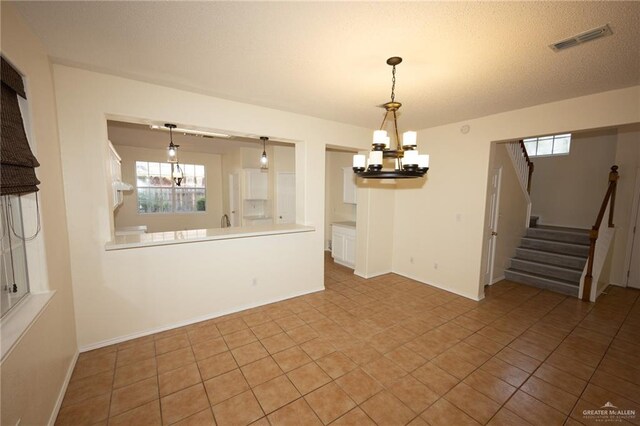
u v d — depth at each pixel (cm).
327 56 208
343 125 418
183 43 192
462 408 195
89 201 246
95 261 253
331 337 287
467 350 265
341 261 570
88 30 176
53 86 221
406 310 353
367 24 166
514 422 183
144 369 231
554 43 184
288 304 366
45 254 184
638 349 267
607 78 239
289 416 187
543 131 315
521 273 461
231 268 332
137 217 674
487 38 179
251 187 618
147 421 181
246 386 214
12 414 131
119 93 252
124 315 270
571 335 293
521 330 304
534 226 583
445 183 421
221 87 273
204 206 766
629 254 429
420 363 245
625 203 429
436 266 439
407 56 206
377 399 203
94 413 187
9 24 148
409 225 480
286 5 149
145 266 278
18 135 160
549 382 222
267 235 358
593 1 141
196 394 205
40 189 183
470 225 393
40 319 166
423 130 446
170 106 277
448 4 146
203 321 315
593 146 572
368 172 209
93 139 244
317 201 403
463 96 289
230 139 529
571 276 425
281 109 347
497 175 429
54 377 187
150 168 692
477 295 385
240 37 184
